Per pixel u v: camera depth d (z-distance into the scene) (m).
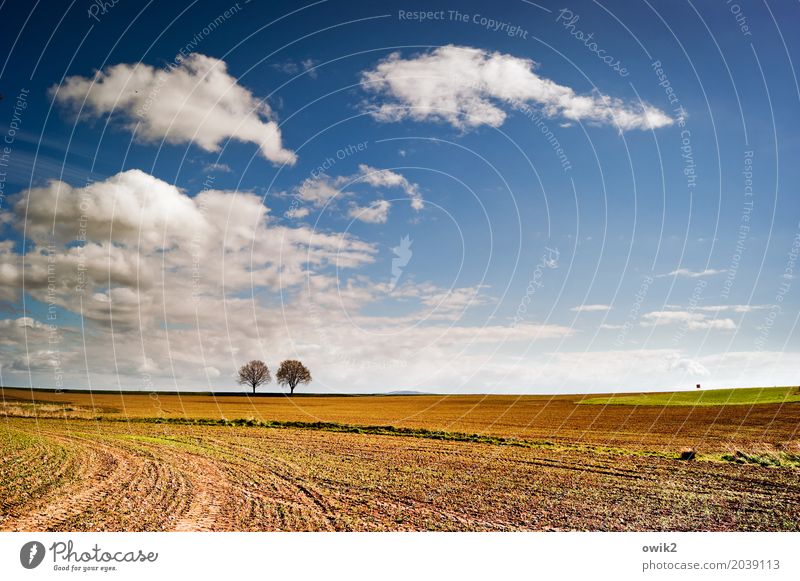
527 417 50.59
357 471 19.86
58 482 16.28
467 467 21.17
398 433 36.22
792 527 12.82
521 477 18.92
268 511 13.50
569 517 13.46
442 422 45.75
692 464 22.17
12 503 13.70
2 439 26.67
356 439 32.12
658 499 15.57
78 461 20.33
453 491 16.34
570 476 19.22
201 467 19.86
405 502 14.83
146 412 53.28
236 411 57.22
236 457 23.00
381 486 16.97
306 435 34.38
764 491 16.80
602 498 15.62
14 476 17.03
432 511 13.86
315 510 13.72
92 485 15.98
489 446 28.83
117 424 40.19
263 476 18.34
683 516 13.73
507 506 14.53
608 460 23.44
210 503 14.22
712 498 15.75
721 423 43.00
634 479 18.69
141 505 13.80
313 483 17.27
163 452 23.80
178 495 14.99
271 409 61.03
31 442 25.88
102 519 12.44
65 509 13.25
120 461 20.62
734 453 25.77
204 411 56.56
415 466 21.33
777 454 25.61
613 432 36.97
